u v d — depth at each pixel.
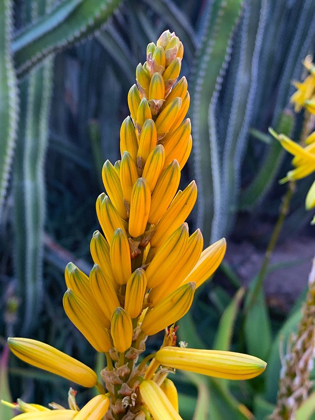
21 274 0.53
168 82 0.13
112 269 0.14
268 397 0.45
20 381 0.53
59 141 0.78
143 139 0.13
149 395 0.13
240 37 0.61
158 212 0.14
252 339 0.50
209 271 0.15
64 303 0.14
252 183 0.71
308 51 0.74
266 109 0.87
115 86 0.77
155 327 0.14
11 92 0.43
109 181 0.14
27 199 0.52
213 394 0.38
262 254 0.76
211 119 0.51
